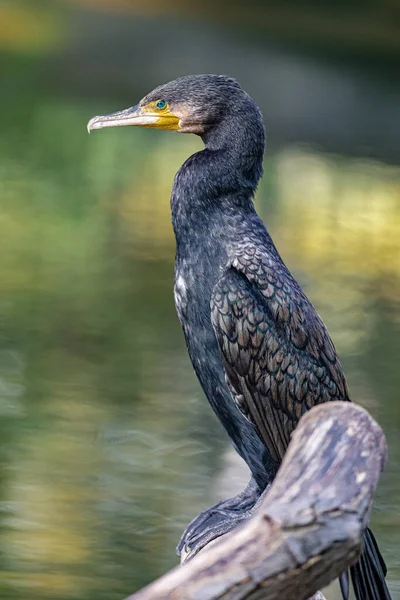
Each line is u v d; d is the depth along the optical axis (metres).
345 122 32.69
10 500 10.81
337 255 21.22
